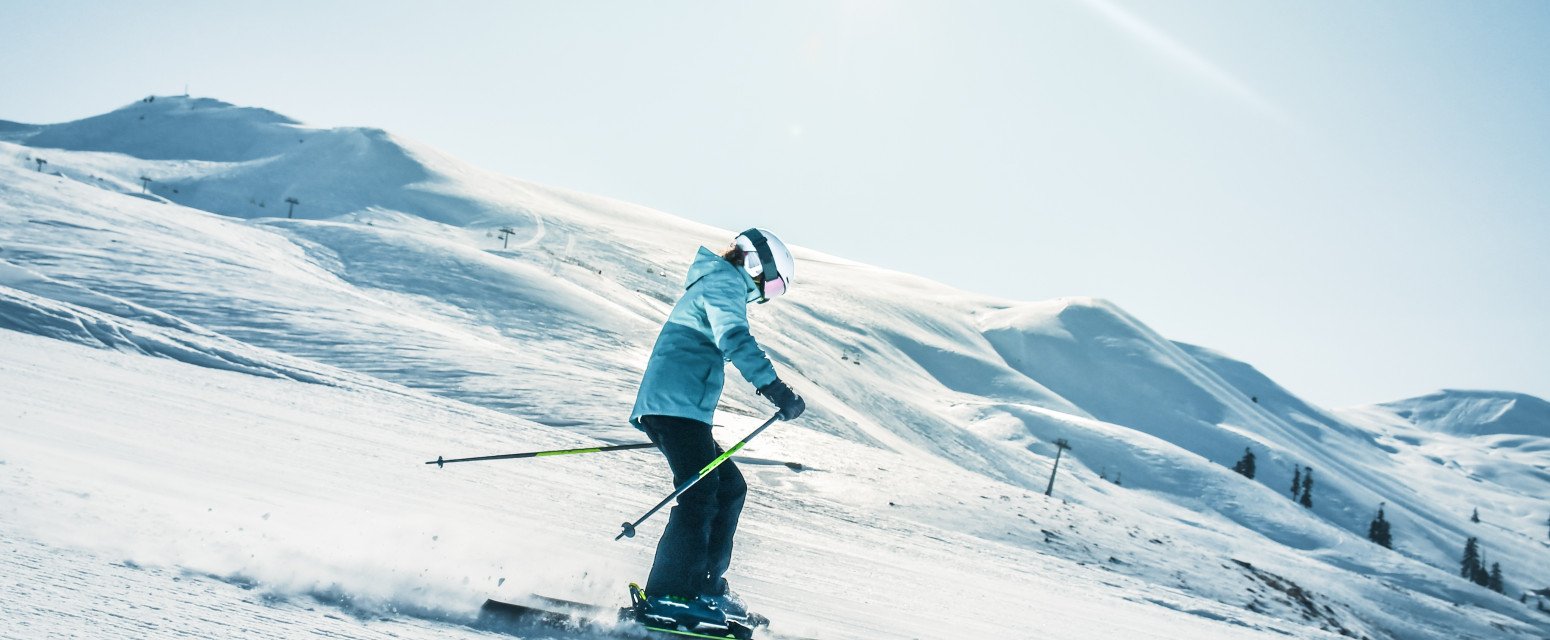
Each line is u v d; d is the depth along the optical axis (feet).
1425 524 400.26
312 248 181.57
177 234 136.67
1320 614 75.15
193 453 16.19
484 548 10.97
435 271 174.50
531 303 165.37
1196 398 542.16
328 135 571.69
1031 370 549.54
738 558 18.07
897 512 64.08
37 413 17.46
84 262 92.07
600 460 45.01
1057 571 48.55
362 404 46.73
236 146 584.40
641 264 403.54
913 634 12.79
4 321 47.80
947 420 289.74
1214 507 293.64
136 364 41.83
